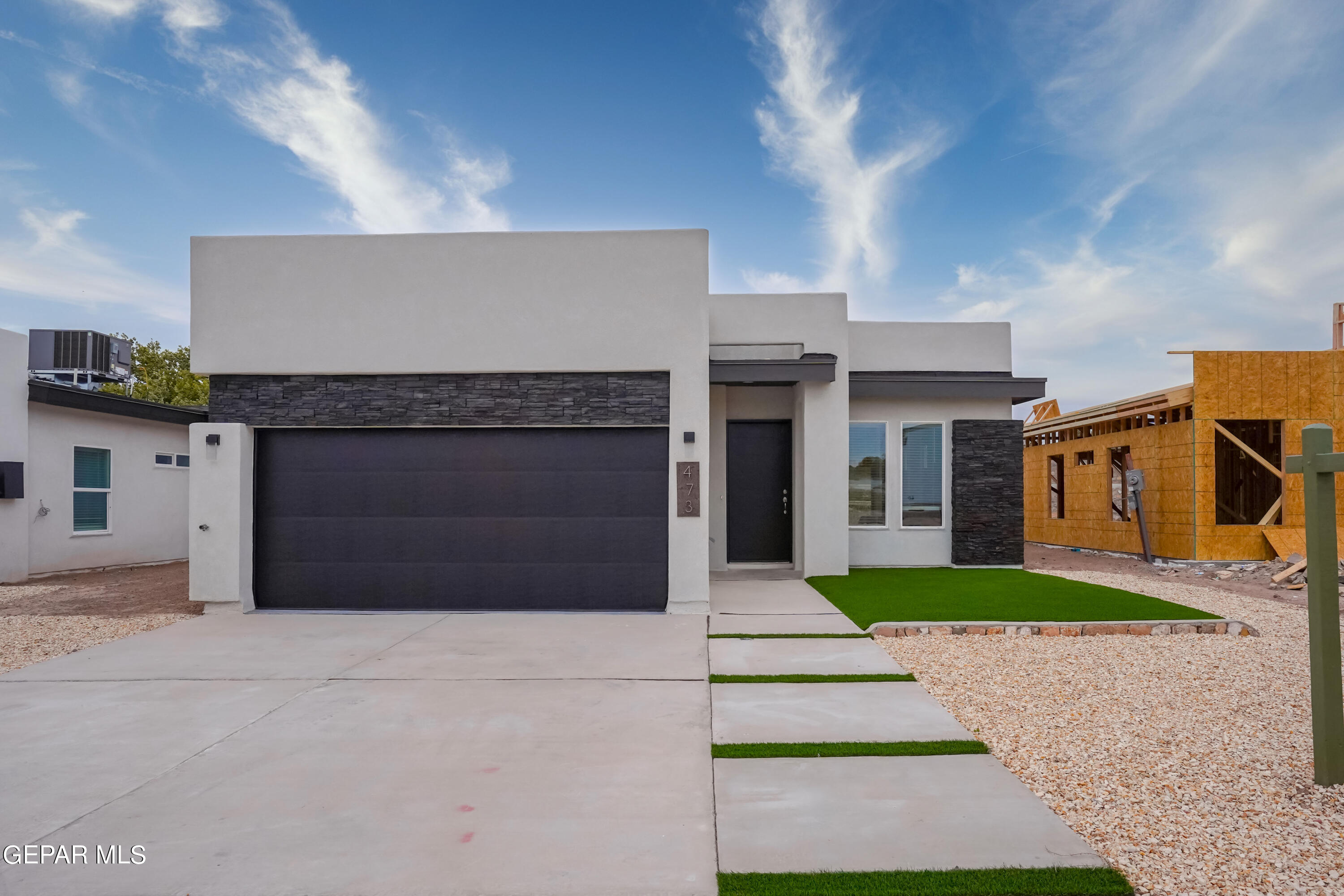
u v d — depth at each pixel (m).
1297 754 3.64
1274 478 12.38
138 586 9.98
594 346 7.82
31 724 4.18
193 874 2.52
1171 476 11.80
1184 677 5.14
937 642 6.27
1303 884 2.41
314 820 2.94
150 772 3.46
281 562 8.01
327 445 8.02
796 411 10.84
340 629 6.93
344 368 7.86
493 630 6.89
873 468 11.45
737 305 10.76
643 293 7.85
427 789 3.25
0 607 8.24
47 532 11.08
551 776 3.39
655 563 7.89
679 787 3.26
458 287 7.89
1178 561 11.59
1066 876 2.44
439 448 7.99
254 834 2.82
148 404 12.80
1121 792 3.18
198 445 7.82
